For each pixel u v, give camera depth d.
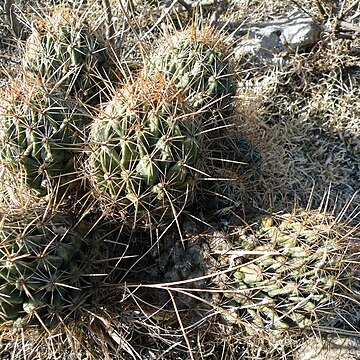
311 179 0.53
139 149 0.33
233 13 0.65
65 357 0.39
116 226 0.37
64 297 0.33
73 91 0.40
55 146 0.36
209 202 0.40
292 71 0.59
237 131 0.45
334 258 0.33
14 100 0.36
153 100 0.33
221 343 0.40
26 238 0.32
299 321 0.34
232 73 0.42
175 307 0.34
